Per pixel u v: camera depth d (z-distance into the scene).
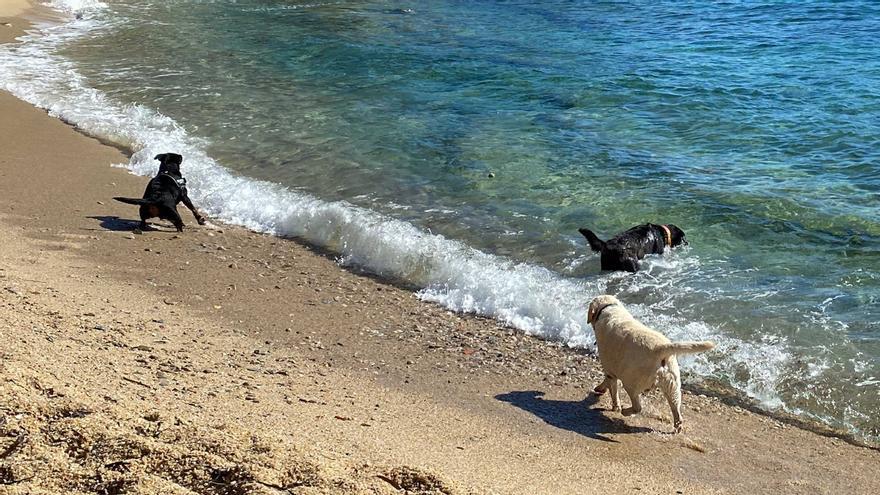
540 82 20.38
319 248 11.97
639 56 22.98
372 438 6.35
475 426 7.21
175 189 12.10
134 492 4.48
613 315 7.55
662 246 11.30
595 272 10.90
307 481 4.91
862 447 7.38
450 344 9.16
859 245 11.35
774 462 7.01
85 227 11.78
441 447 6.50
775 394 8.16
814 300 9.91
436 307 10.17
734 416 7.82
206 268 10.87
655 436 7.35
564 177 14.19
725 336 9.14
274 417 6.38
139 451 4.92
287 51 23.89
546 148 15.66
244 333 9.01
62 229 11.61
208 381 7.09
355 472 5.23
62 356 6.68
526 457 6.63
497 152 15.48
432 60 22.77
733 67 21.25
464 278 10.68
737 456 7.08
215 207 13.27
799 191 13.22
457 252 11.38
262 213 12.91
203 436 5.26
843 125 16.30
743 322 9.42
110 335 7.86
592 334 9.33
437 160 15.11
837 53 22.31
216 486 4.73
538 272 10.84
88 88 19.48
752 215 12.43
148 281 10.22
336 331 9.32
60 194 12.99
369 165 14.88
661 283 10.48
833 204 12.67
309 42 25.08
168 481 4.69
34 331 7.27
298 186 13.94
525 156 15.23
